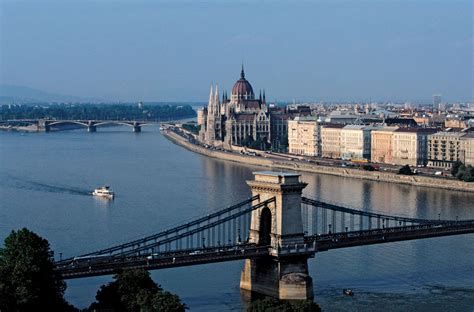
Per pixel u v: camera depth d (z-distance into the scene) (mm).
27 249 181250
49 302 181250
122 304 182625
